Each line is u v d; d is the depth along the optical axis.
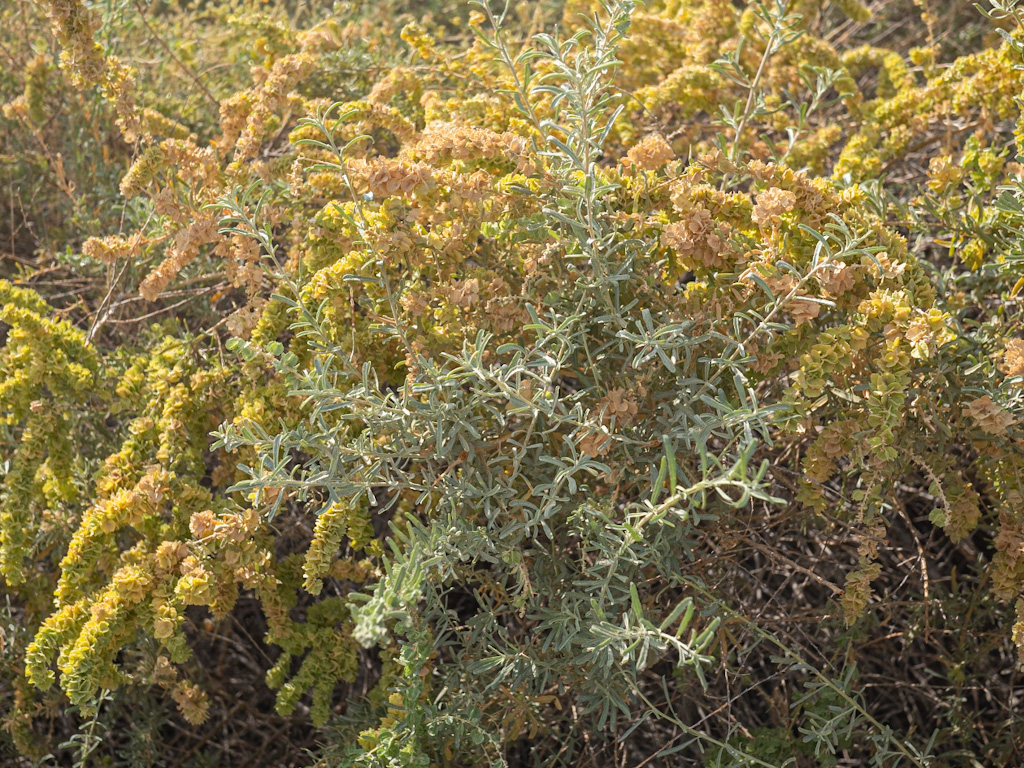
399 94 3.03
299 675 2.14
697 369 1.98
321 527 1.95
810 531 2.47
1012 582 1.95
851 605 1.89
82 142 3.18
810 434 2.14
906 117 2.77
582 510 1.86
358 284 2.06
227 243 2.14
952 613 2.29
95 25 2.25
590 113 1.92
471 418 1.92
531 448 1.98
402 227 1.91
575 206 1.90
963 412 1.92
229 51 3.66
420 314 1.98
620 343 1.90
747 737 2.17
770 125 3.14
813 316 1.81
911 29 3.92
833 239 1.77
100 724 2.16
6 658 2.36
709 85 2.87
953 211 2.42
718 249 1.89
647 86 3.14
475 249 2.10
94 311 3.05
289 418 2.09
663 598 2.20
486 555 1.82
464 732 1.90
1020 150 2.20
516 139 1.98
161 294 2.48
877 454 1.76
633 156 2.05
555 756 2.13
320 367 1.83
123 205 2.79
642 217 1.97
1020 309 2.27
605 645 1.67
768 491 2.39
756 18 3.06
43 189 3.41
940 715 2.28
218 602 2.05
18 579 2.21
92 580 2.15
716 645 2.24
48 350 2.20
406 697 1.77
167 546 1.93
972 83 2.56
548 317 2.02
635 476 1.91
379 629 1.44
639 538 1.64
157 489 2.02
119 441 2.46
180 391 2.17
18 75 3.55
